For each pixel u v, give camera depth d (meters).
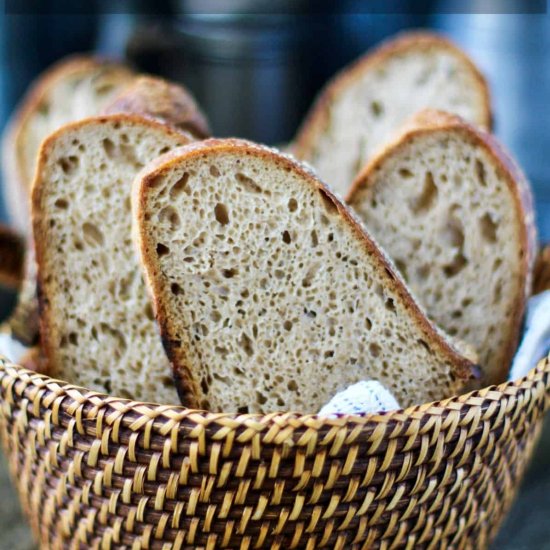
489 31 1.10
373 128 0.64
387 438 0.42
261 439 0.41
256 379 0.47
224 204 0.46
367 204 0.52
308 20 0.99
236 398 0.47
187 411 0.42
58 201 0.50
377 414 0.42
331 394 0.47
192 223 0.45
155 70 0.87
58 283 0.50
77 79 0.68
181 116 0.54
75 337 0.51
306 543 0.43
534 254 0.52
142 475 0.42
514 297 0.50
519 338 0.51
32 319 0.52
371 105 0.64
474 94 0.61
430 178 0.51
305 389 0.47
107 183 0.50
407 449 0.42
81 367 0.51
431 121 0.51
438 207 0.51
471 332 0.52
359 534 0.43
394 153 0.51
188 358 0.46
